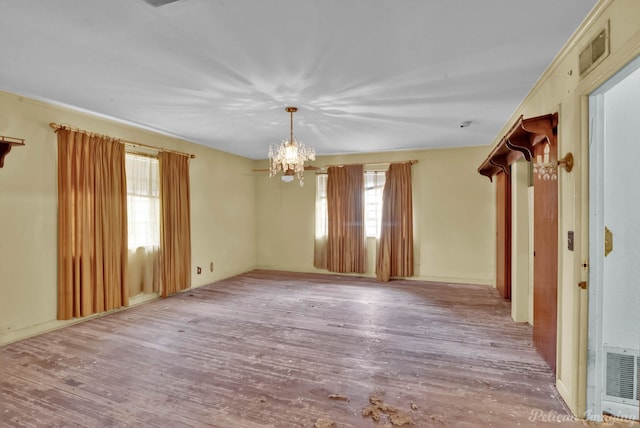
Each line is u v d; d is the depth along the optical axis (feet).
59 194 11.91
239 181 22.30
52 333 11.41
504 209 15.56
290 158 12.43
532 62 8.38
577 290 6.61
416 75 9.20
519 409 7.04
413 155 20.38
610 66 5.48
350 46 7.61
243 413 6.97
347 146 19.33
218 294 16.80
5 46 7.52
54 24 6.63
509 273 15.60
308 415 6.89
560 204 7.61
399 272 20.17
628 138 6.48
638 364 6.47
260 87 10.05
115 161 13.70
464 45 7.56
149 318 13.07
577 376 6.68
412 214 20.27
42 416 6.86
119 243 13.85
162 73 9.01
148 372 8.73
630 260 6.49
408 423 6.61
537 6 6.10
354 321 12.74
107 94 10.61
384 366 9.07
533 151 9.68
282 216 23.54
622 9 5.25
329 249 21.81
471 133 16.11
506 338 10.97
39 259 11.40
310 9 6.20
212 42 7.41
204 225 19.04
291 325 12.30
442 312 13.83
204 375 8.58
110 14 6.30
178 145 17.28
